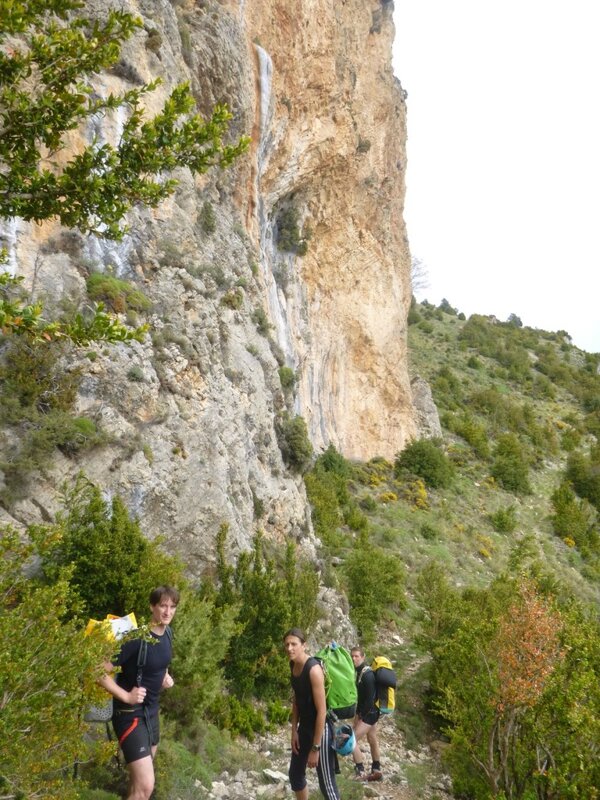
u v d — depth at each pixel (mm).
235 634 8352
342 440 29297
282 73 21469
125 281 10781
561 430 48938
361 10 28062
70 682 3414
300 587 10922
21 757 3207
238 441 12281
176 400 10578
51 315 8906
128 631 4145
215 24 16453
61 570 4016
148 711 4281
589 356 68812
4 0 3713
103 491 8492
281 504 14219
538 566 19812
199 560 9945
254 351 14875
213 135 4824
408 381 35094
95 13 11289
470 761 7477
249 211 18984
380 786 7547
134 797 4090
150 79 12586
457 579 21234
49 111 4355
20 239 9266
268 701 9195
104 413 8961
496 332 66938
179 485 9914
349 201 28188
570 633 6734
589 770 5637
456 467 35406
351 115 26297
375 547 20453
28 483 7605
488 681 6809
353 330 30156
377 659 7840
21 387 8008
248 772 6676
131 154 4668
